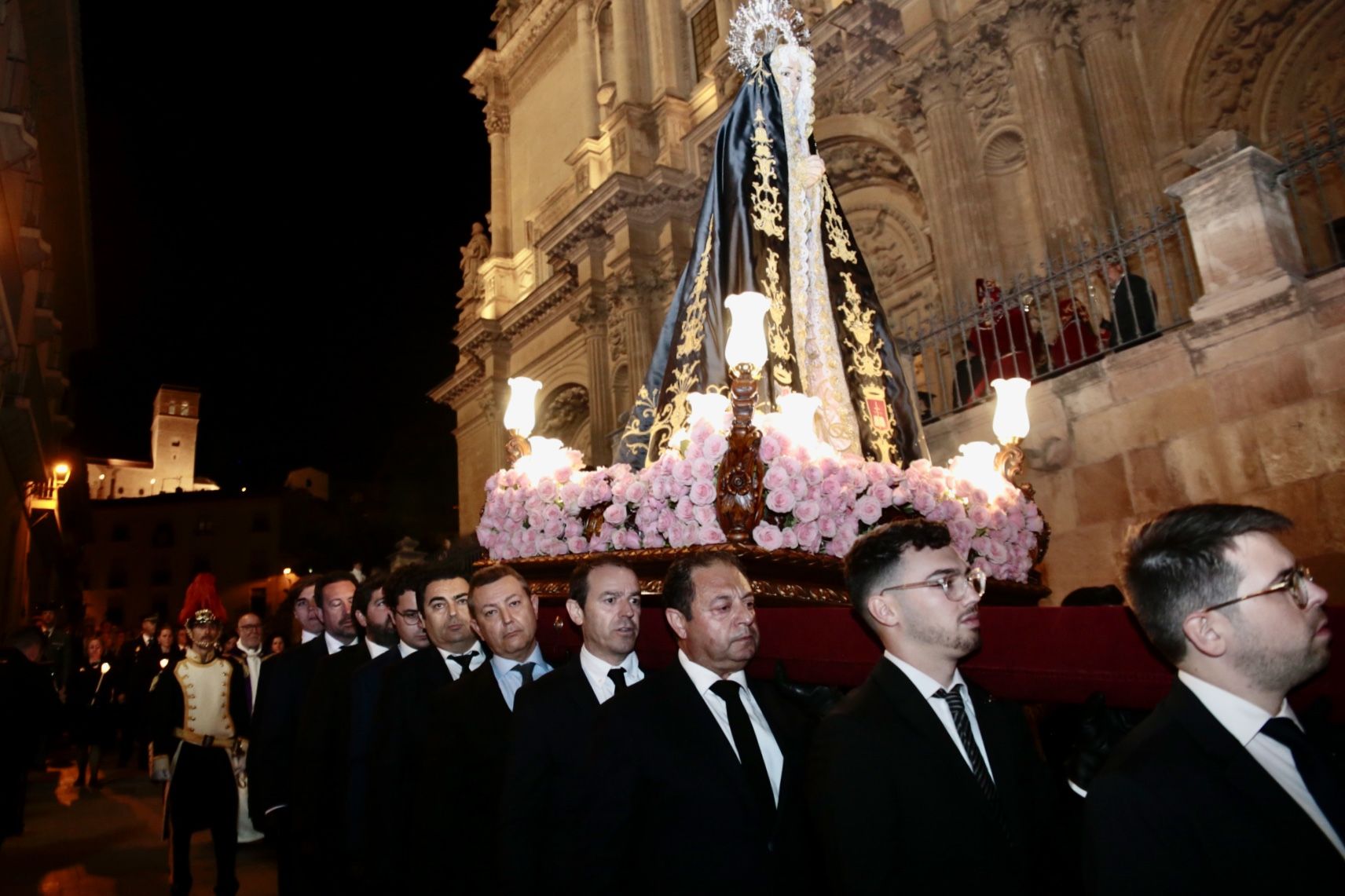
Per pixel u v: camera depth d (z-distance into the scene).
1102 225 12.06
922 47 14.55
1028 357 7.53
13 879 7.16
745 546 3.68
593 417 21.45
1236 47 12.34
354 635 5.53
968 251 13.43
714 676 2.92
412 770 3.89
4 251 11.70
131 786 12.59
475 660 4.13
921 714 2.33
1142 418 6.57
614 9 24.16
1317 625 1.82
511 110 29.50
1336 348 5.54
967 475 4.98
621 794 2.73
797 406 4.27
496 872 2.96
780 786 2.83
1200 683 1.89
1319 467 5.55
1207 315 6.16
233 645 10.56
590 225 22.12
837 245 5.67
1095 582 6.74
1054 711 3.41
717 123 19.95
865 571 2.48
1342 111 11.79
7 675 6.98
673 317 5.44
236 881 6.29
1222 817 1.71
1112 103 12.68
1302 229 6.79
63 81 16.00
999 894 2.17
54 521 22.03
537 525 4.84
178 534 49.91
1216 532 1.88
